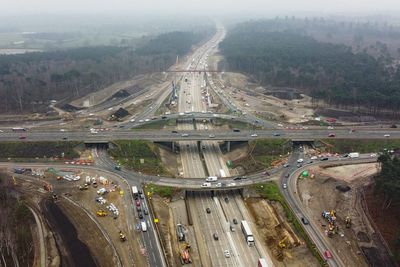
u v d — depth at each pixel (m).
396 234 144.38
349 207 164.25
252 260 143.75
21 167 193.88
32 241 138.88
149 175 188.25
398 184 144.38
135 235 144.25
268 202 172.50
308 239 147.38
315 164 199.50
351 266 135.62
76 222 150.50
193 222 164.50
